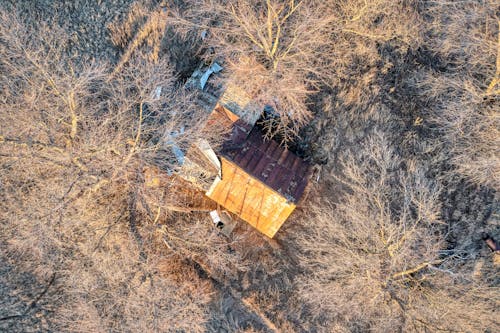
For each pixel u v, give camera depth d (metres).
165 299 24.84
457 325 23.12
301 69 24.47
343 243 24.33
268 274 25.81
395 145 24.83
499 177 23.45
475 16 22.42
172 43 24.80
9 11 24.23
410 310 23.20
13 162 22.89
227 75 23.52
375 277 22.73
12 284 25.27
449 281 23.53
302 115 24.80
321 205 25.23
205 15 24.25
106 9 24.64
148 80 22.58
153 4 24.48
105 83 24.38
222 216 25.36
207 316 25.77
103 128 22.70
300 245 25.48
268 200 23.03
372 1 23.17
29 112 21.58
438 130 24.30
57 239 23.66
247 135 23.48
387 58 24.59
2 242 24.59
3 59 21.53
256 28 21.84
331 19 22.77
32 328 25.33
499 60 22.00
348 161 23.83
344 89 24.97
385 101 24.72
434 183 24.62
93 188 22.42
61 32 24.45
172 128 22.12
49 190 23.14
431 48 24.22
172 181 23.72
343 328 25.06
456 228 24.62
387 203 24.86
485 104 23.53
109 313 24.92
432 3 23.88
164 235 25.11
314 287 24.38
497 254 24.17
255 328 25.70
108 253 24.70
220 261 25.45
